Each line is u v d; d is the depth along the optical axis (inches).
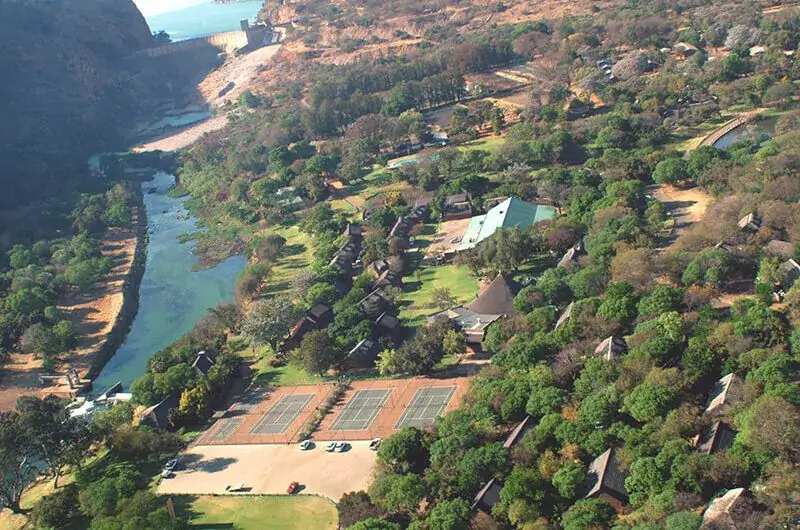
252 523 6387.8
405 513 5915.4
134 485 6791.3
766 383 5743.1
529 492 5521.7
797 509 4426.7
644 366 6432.1
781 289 7524.6
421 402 7618.1
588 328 7396.7
